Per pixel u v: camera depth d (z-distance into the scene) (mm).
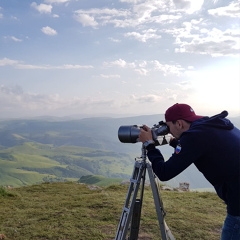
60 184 10148
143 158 2344
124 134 2213
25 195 7934
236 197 1851
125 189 9047
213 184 1971
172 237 2309
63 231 4352
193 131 1874
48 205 6258
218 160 1842
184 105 2086
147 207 5922
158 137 2180
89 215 5285
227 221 1929
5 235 4188
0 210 5789
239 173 1833
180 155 1867
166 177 1903
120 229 2340
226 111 2084
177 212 5680
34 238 4098
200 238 4188
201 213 5812
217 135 1860
